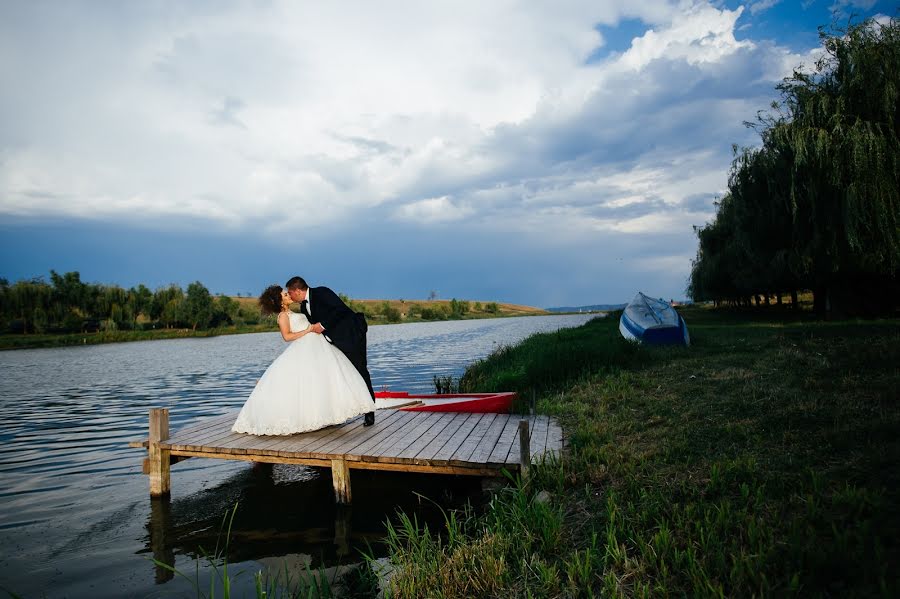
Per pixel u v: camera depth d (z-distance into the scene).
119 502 6.52
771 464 4.79
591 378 11.24
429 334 53.03
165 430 6.71
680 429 6.43
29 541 5.34
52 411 13.61
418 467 5.76
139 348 47.00
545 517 4.31
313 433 6.98
